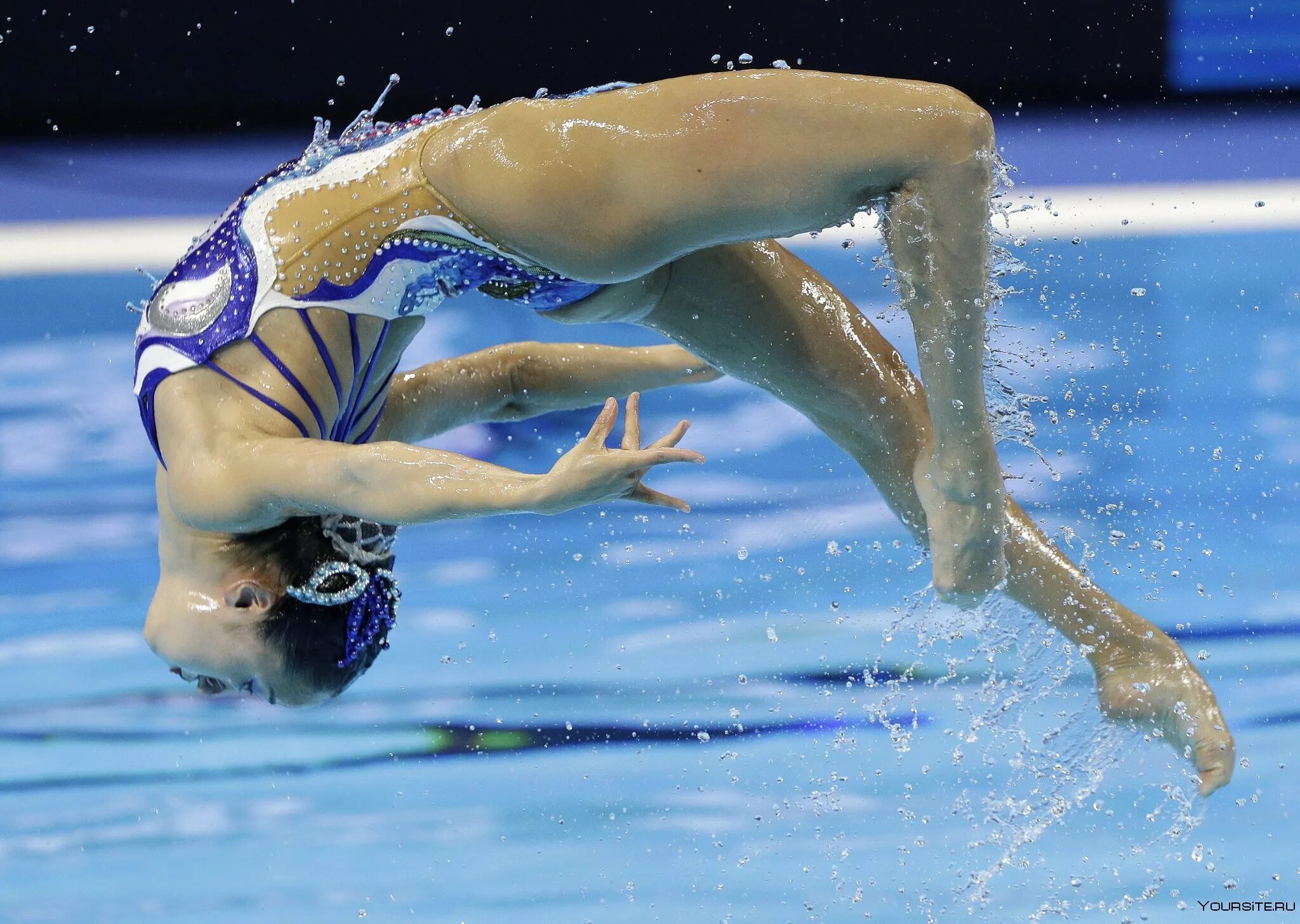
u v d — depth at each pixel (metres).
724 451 22.56
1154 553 18.38
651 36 37.25
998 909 11.91
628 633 17.22
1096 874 12.39
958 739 14.55
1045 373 24.84
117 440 23.22
